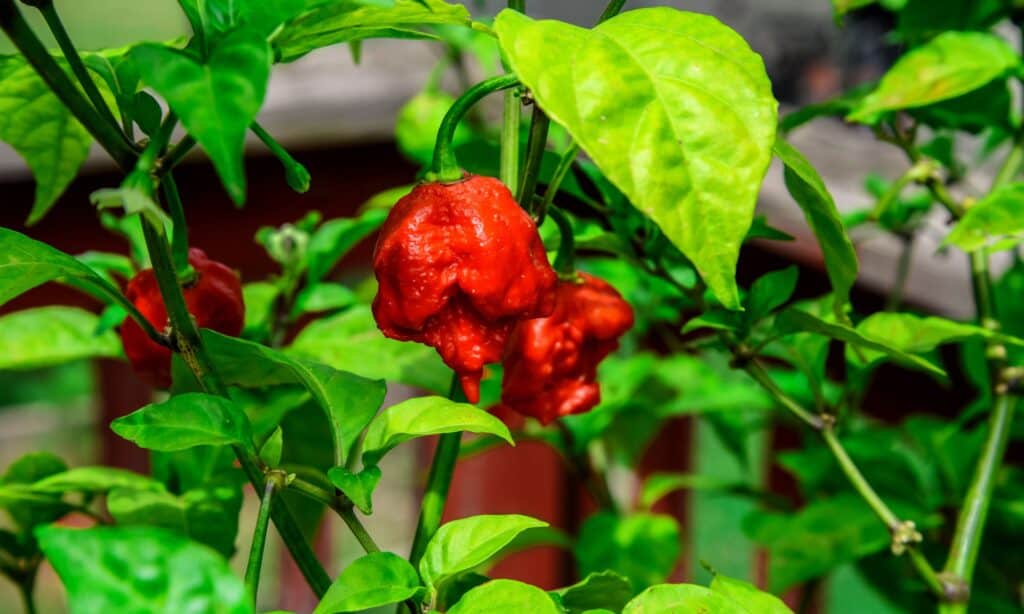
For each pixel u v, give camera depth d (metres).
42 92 0.55
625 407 0.82
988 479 0.62
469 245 0.50
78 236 0.85
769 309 0.58
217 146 0.44
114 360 0.90
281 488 0.50
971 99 0.67
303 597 1.02
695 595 0.50
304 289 0.67
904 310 0.76
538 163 0.53
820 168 0.87
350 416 0.52
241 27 0.46
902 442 0.78
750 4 1.16
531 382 0.57
